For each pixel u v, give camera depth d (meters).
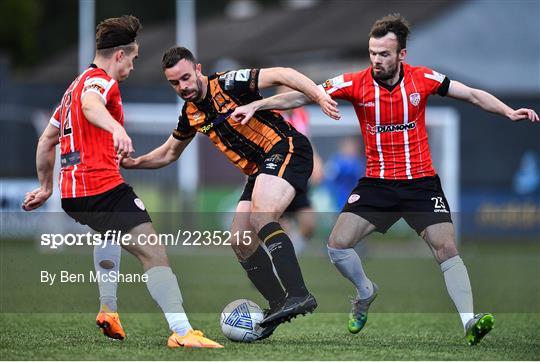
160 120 74.19
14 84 75.56
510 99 76.44
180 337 21.14
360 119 23.16
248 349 21.00
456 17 100.94
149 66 115.81
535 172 75.69
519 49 101.75
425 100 22.86
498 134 75.75
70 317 27.41
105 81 20.83
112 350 20.59
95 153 21.30
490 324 21.31
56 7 157.62
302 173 22.45
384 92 22.59
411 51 100.56
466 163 75.31
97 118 19.88
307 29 114.88
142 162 24.75
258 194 22.05
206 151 72.69
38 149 23.31
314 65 108.75
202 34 128.75
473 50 101.25
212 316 29.77
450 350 21.28
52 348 20.92
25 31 135.38
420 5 106.38
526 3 101.75
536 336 24.41
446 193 72.19
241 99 22.67
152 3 156.75
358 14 112.81
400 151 22.89
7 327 25.22
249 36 121.06
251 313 22.47
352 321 24.58
